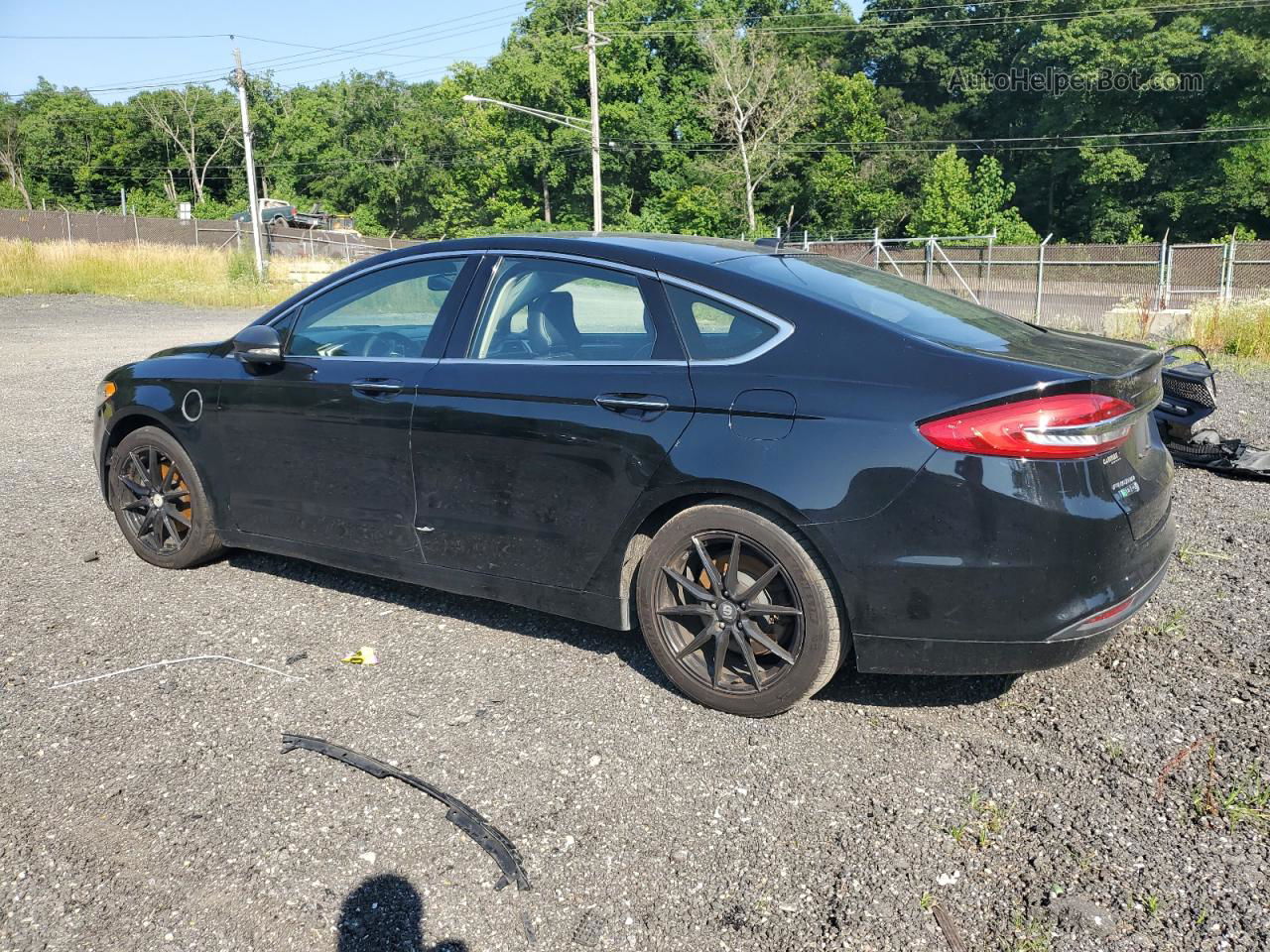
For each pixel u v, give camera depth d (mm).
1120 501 2773
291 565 4566
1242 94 55625
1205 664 3354
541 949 2162
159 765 2893
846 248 25766
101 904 2311
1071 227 64375
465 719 3141
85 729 3096
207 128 85750
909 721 3084
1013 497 2668
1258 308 12602
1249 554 4402
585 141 58562
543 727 3086
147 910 2289
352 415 3738
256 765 2889
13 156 88500
